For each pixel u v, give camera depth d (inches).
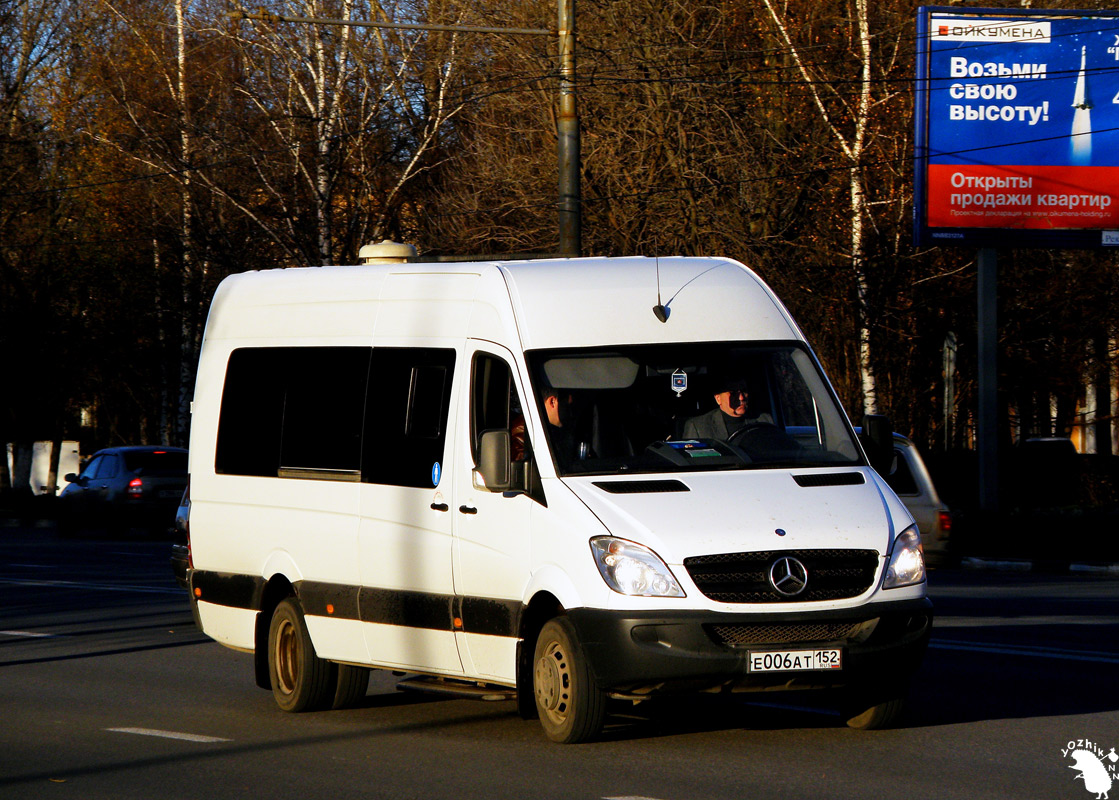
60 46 4822.8
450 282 991.0
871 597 826.2
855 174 3383.4
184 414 4810.5
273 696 1160.8
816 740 889.5
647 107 3351.4
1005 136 2881.4
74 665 1366.9
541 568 857.5
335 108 3880.4
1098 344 3988.7
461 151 3929.6
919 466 2036.2
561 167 2079.2
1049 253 3823.8
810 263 3425.2
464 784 786.8
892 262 3454.7
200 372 1206.3
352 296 1070.4
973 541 2728.8
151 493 3378.4
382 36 3922.2
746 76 3430.1
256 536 1107.9
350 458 1030.4
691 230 3353.8
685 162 3353.8
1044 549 2652.6
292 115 3868.1
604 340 920.9
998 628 1482.5
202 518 1173.7
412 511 968.9
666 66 3316.9
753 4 3506.4
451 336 972.6
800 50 3452.3
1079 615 1610.5
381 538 991.0
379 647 995.3
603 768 813.2
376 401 1017.5
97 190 4677.7
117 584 2162.9
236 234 4143.7
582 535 832.3
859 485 874.8
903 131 3489.2
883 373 3806.6
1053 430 4940.9
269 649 1098.1
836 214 3481.8
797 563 813.9
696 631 800.9
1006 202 2886.3
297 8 3914.9
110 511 3380.9
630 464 877.8
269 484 1101.1
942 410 4060.0
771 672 805.2
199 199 4143.7
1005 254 3841.0
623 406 898.1
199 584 1173.7
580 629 825.5
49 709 1113.4
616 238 3353.8
